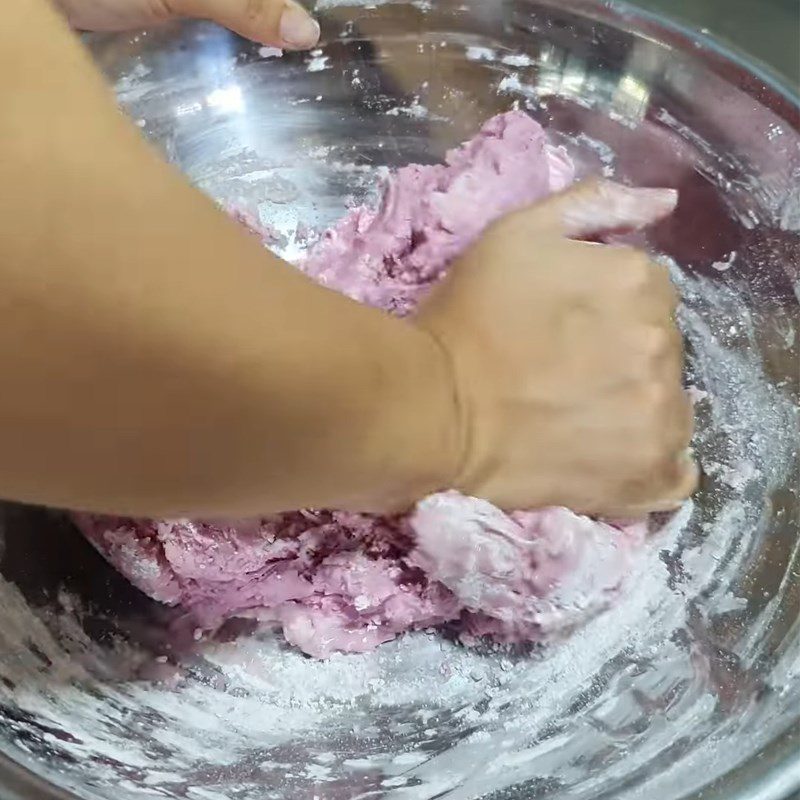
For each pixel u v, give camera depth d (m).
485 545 0.51
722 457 0.57
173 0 0.57
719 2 0.65
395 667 0.56
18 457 0.38
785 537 0.54
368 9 0.62
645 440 0.52
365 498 0.47
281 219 0.64
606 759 0.50
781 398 0.57
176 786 0.50
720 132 0.59
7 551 0.53
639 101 0.61
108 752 0.50
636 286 0.53
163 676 0.55
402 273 0.59
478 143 0.59
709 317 0.59
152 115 0.63
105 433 0.39
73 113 0.35
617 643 0.54
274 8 0.55
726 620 0.53
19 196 0.33
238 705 0.55
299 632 0.55
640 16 0.60
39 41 0.35
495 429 0.50
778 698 0.49
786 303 0.57
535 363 0.51
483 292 0.52
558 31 0.61
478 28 0.62
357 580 0.54
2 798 0.45
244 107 0.65
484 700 0.55
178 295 0.38
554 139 0.62
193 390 0.39
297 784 0.51
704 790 0.46
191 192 0.40
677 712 0.51
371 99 0.64
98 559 0.55
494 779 0.51
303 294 0.41
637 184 0.61
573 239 0.55
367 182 0.64
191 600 0.55
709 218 0.59
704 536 0.55
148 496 0.40
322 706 0.55
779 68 0.62
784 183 0.58
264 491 0.42
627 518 0.54
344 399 0.42
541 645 0.55
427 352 0.47
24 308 0.34
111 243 0.35
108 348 0.36
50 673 0.52
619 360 0.52
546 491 0.52
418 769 0.52
